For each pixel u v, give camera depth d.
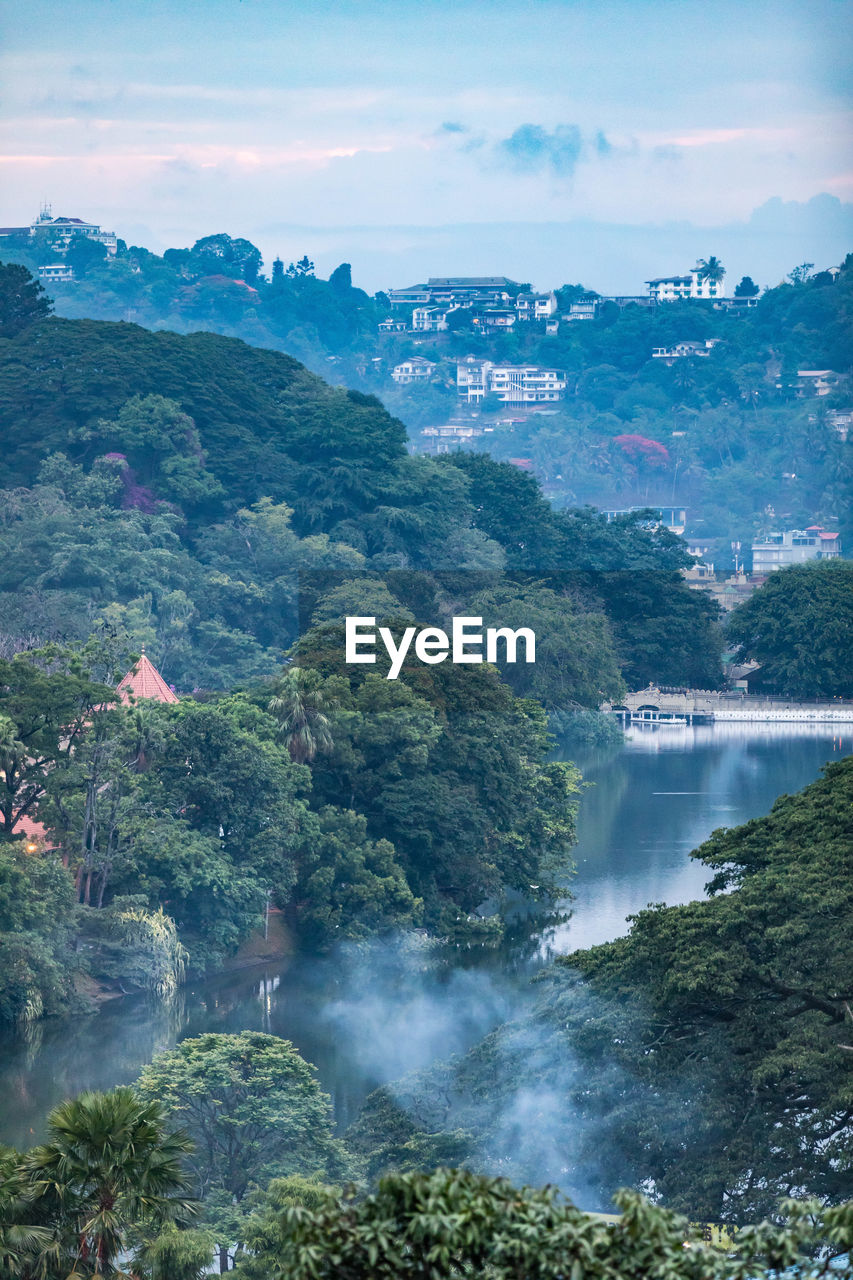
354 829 95.38
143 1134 33.06
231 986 83.31
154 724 88.62
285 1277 18.02
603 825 128.62
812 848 55.56
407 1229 17.92
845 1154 42.47
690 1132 45.59
